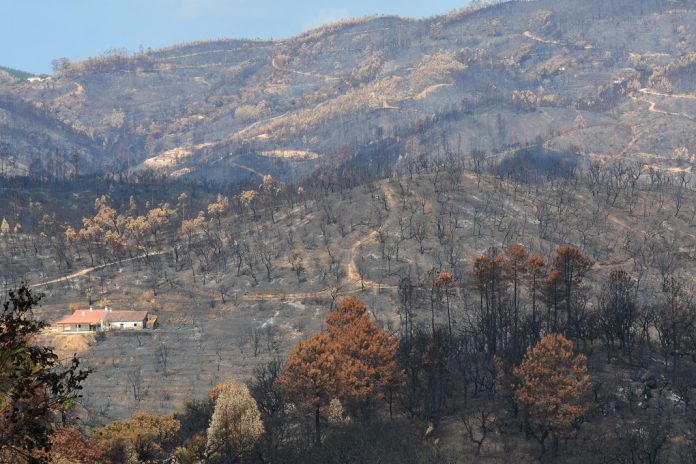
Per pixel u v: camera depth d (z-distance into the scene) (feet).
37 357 124.16
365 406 548.31
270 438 456.04
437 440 495.00
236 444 437.58
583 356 489.67
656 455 426.92
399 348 638.94
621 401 536.83
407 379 592.60
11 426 121.90
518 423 517.55
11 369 121.39
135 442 456.04
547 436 500.33
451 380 593.83
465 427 516.73
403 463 434.71
